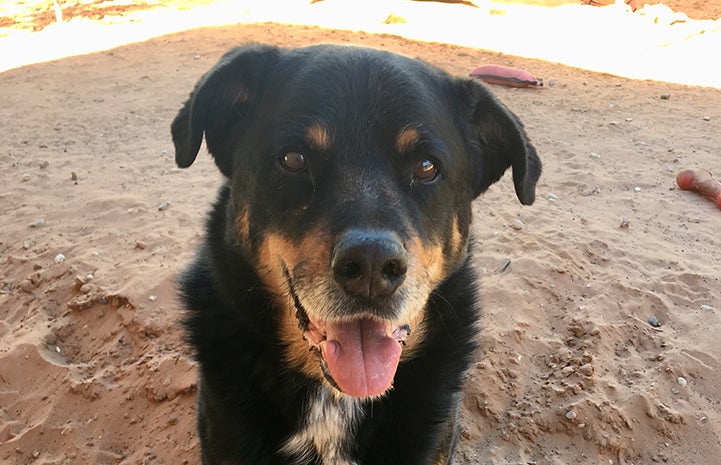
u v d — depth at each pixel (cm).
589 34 230
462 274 51
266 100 46
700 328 78
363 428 48
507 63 195
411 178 43
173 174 118
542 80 175
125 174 118
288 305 45
